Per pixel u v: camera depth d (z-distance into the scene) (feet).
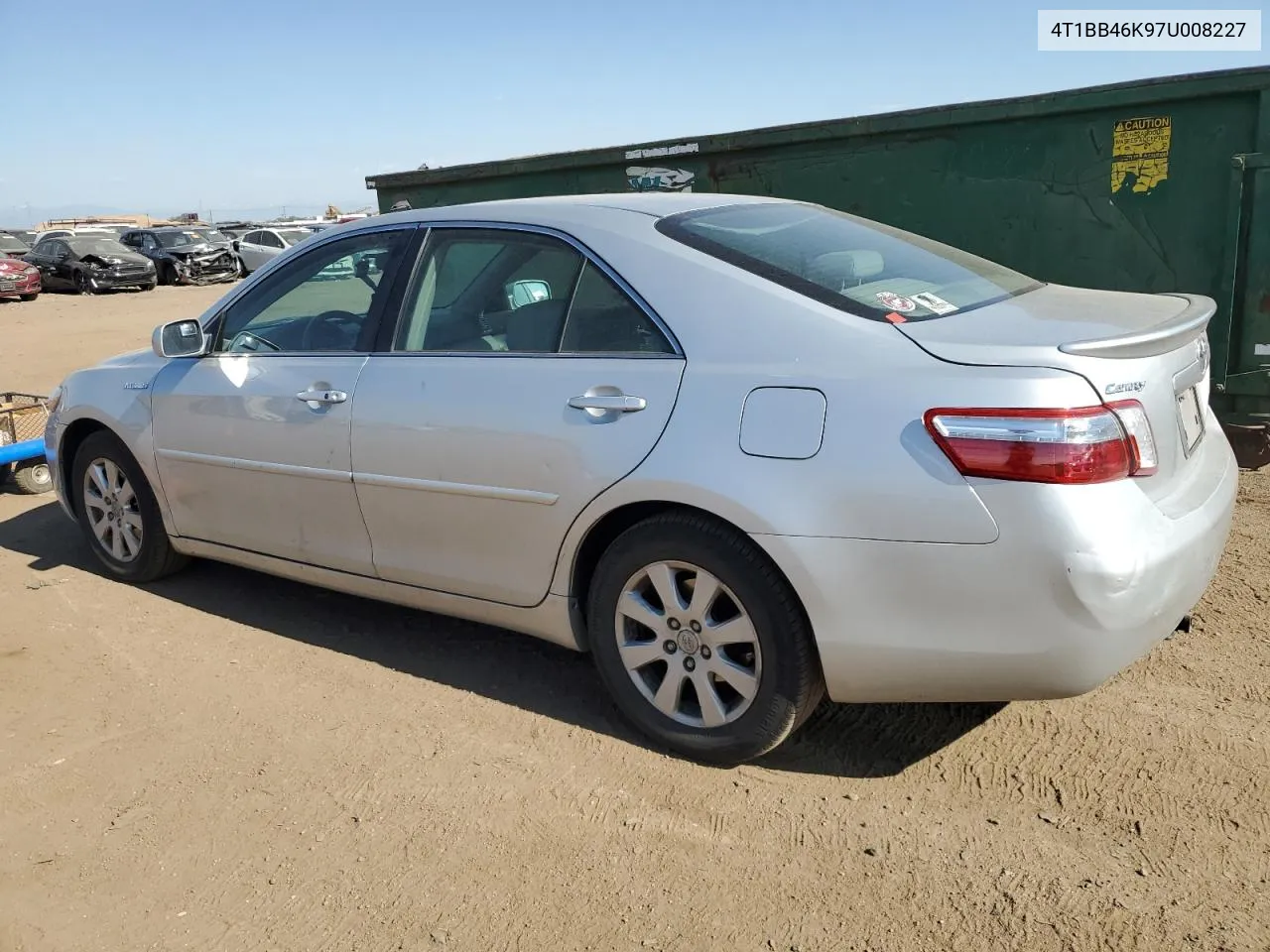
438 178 27.40
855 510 9.11
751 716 10.14
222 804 10.43
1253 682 11.62
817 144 21.81
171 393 14.69
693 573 10.39
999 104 19.49
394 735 11.60
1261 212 17.15
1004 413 8.60
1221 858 8.86
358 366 12.64
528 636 14.06
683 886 8.93
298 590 15.99
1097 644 8.71
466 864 9.35
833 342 9.57
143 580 16.33
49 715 12.34
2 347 52.54
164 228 102.58
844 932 8.29
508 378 11.28
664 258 10.71
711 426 9.81
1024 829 9.42
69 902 9.12
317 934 8.60
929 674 9.27
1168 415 9.38
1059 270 19.79
